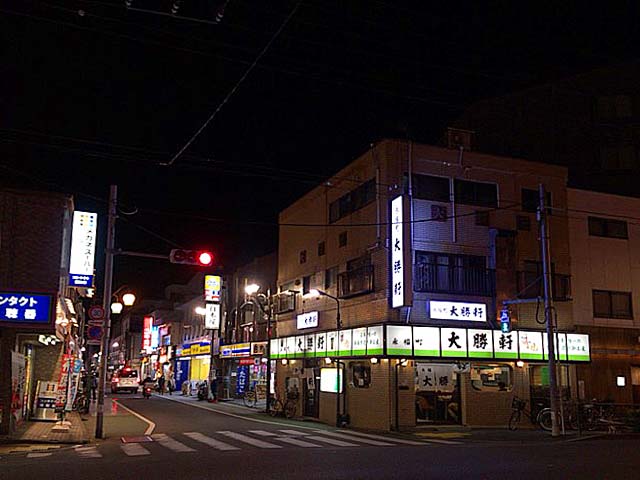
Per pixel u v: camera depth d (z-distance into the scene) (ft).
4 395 66.23
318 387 100.42
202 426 83.76
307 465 45.27
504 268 85.81
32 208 70.49
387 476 39.63
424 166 86.12
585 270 92.48
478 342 82.33
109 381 282.77
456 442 65.36
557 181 93.20
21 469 43.96
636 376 91.81
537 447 58.90
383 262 83.97
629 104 120.78
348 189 96.63
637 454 51.52
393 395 79.05
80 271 79.30
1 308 64.80
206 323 166.20
